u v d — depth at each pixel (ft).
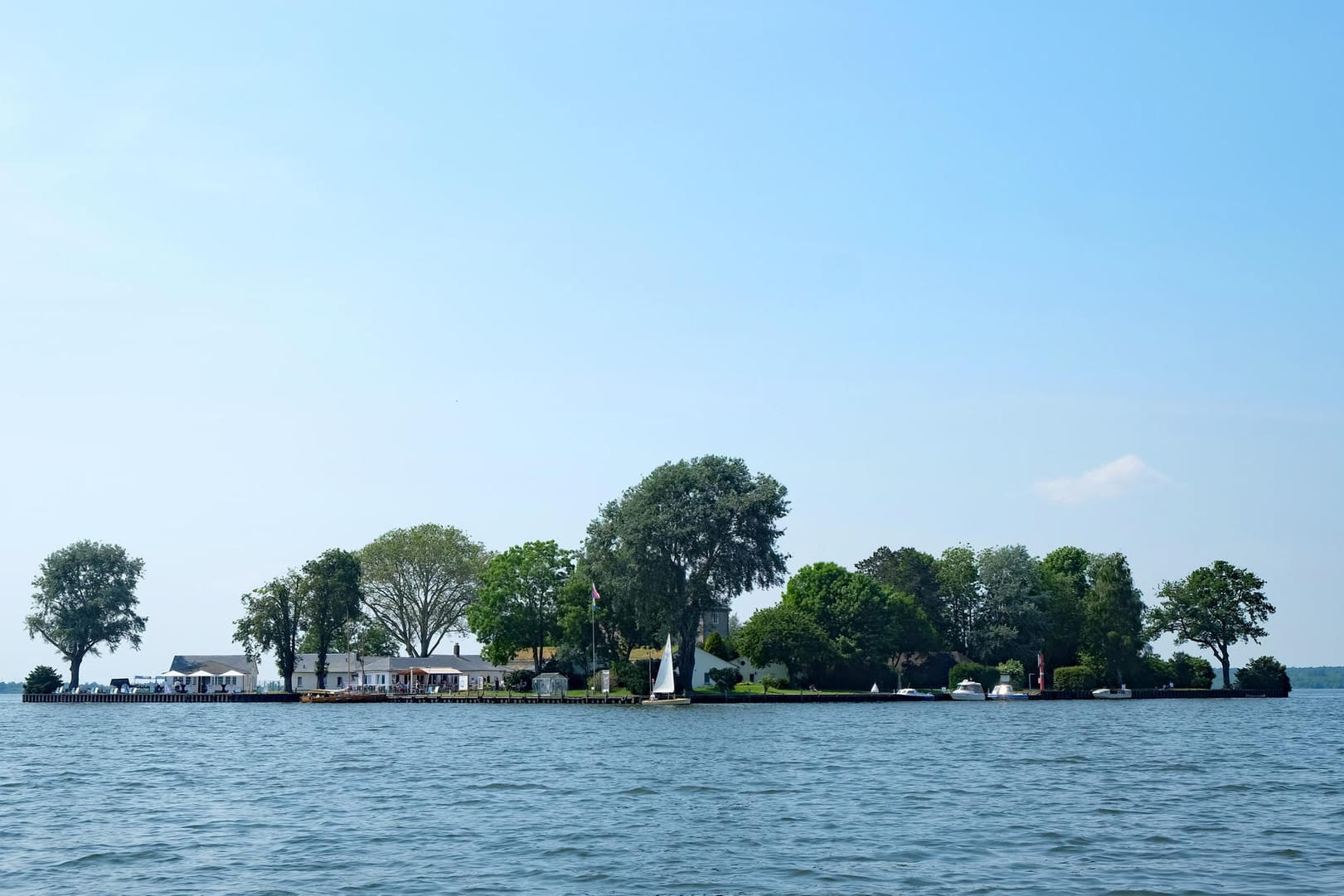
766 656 517.55
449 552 653.30
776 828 126.11
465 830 126.21
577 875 101.04
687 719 358.23
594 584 461.78
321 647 591.37
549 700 488.44
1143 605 586.04
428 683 626.64
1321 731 299.79
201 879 100.73
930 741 256.32
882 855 109.40
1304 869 100.68
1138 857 107.34
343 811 143.54
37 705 597.52
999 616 583.58
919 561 609.42
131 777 190.19
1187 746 242.58
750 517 417.69
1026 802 147.02
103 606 638.53
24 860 110.73
